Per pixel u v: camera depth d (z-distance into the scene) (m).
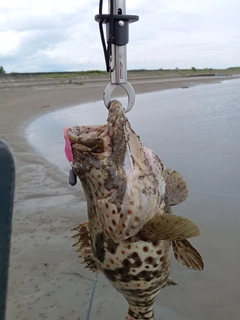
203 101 3.04
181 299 0.56
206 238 0.72
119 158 0.34
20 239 0.75
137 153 0.35
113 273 0.37
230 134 1.53
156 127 1.80
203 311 0.54
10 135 1.78
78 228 0.41
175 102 3.07
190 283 0.59
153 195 0.35
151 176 0.35
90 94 4.27
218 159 1.20
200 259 0.35
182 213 0.83
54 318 0.54
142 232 0.34
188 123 1.87
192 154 1.27
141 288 0.37
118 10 0.34
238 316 0.53
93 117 2.40
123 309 0.55
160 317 0.53
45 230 0.78
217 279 0.60
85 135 0.36
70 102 3.44
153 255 0.36
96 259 0.38
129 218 0.34
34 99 3.74
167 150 1.34
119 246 0.35
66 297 0.58
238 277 0.60
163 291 0.58
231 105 2.58
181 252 0.37
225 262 0.64
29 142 1.63
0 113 2.65
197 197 0.91
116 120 0.34
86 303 0.57
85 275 0.63
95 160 0.34
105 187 0.34
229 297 0.56
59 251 0.70
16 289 0.60
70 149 0.35
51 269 0.65
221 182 1.00
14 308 0.56
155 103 3.06
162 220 0.32
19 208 0.90
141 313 0.40
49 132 1.88
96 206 0.35
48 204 0.92
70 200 0.94
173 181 0.39
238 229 0.75
